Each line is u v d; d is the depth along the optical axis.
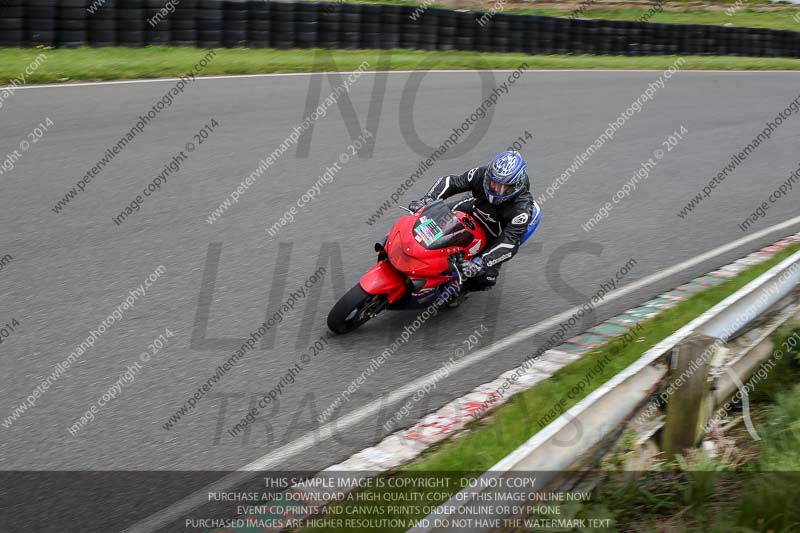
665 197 30.53
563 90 50.22
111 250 21.94
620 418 12.68
